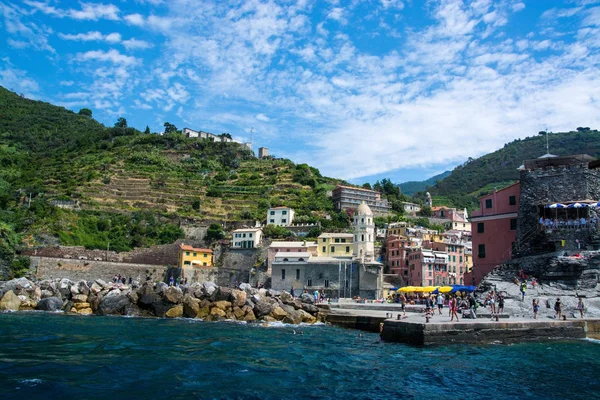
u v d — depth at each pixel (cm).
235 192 16525
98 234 12169
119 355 3384
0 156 17825
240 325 5784
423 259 11700
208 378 2775
